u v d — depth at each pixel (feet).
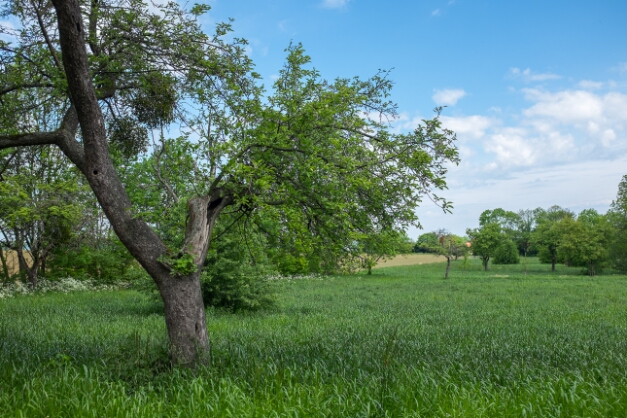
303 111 26.99
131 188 30.89
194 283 27.43
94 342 34.40
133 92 33.83
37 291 89.86
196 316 27.09
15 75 30.35
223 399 21.11
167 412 20.84
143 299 77.10
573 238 224.53
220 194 28.81
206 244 27.86
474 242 252.21
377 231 29.86
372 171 28.27
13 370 24.76
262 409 20.31
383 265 304.91
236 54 31.35
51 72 29.55
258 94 30.60
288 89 28.86
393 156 27.68
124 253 110.22
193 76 31.40
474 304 81.61
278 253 32.81
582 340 40.14
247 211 29.76
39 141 27.55
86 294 88.84
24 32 31.27
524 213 443.73
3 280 98.78
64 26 24.43
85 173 26.91
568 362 30.99
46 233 92.79
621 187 224.94
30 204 82.07
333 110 26.53
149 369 25.85
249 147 27.94
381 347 33.68
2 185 59.26
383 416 20.65
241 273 62.64
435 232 191.62
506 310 71.67
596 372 27.63
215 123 30.91
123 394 21.34
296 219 26.14
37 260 94.12
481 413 20.30
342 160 26.91
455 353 32.48
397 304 80.64
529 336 42.34
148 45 31.09
